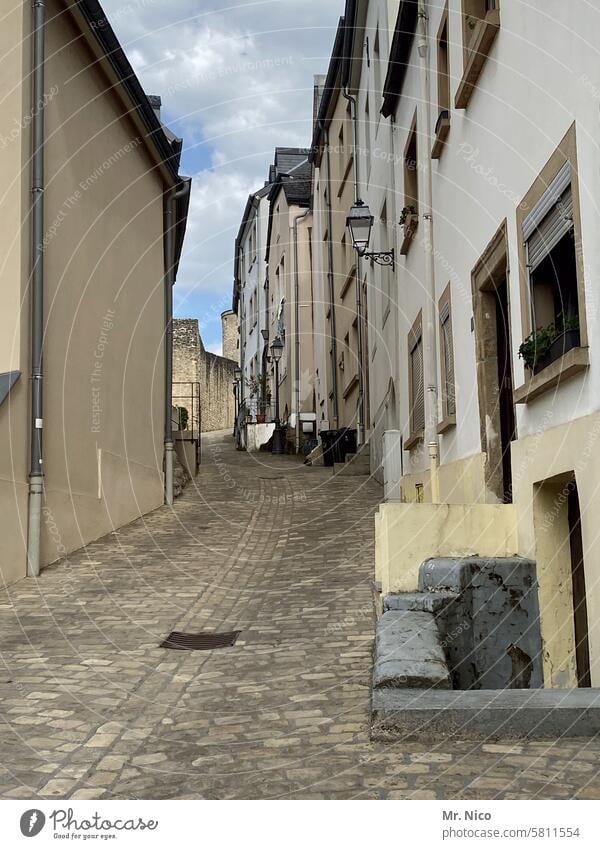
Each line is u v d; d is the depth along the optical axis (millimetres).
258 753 3848
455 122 8320
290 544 9891
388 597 5688
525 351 5641
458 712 3768
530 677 5574
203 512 12727
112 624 6586
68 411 9758
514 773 3359
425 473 10188
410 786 3311
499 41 6566
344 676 5020
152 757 3920
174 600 7367
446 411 9156
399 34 11273
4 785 3645
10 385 8203
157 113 15727
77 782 3664
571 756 3504
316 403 27141
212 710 4570
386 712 3807
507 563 5695
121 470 11641
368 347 17328
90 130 10656
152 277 13719
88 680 5191
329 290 22984
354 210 12688
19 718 4508
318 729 4102
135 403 12492
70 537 9578
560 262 5480
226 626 6500
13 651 5852
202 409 40906
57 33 9570
